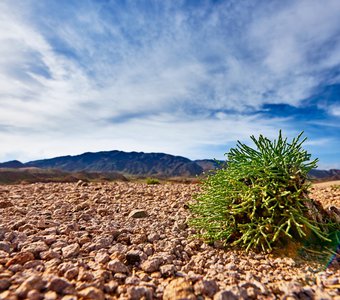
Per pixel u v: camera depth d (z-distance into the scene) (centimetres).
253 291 30
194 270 37
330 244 46
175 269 37
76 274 32
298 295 30
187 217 65
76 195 96
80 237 48
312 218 50
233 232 50
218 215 52
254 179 53
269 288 32
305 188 51
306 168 53
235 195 52
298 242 47
